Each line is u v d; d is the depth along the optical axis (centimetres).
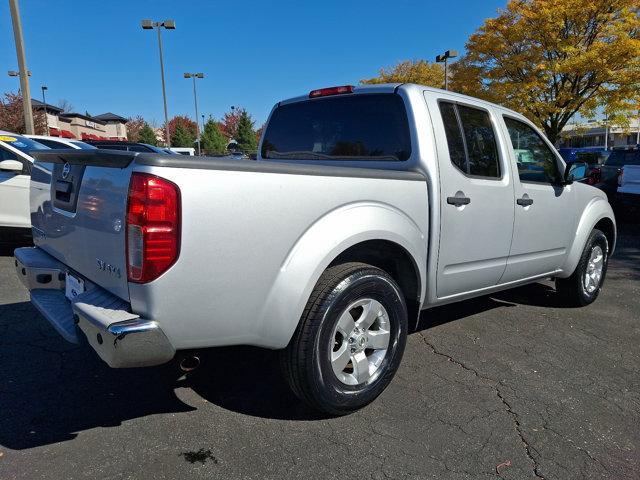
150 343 230
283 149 429
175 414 298
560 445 277
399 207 313
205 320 242
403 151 341
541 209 432
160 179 222
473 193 362
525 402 321
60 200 300
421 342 418
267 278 255
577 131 2250
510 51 1945
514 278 428
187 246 229
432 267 340
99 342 230
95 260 262
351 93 378
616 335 443
